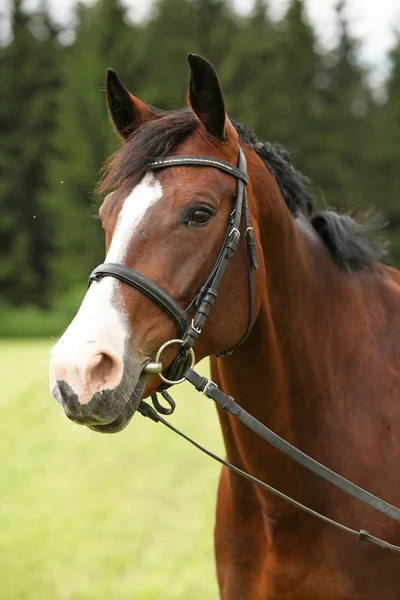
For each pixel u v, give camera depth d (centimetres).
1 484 915
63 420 276
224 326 270
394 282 350
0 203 4266
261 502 309
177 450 1062
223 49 3850
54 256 4038
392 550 287
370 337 320
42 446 1130
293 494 300
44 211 4200
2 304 4056
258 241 280
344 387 309
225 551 329
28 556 664
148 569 631
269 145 315
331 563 296
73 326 242
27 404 1452
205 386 264
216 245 263
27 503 828
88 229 3734
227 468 338
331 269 322
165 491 863
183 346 257
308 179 338
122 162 264
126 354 243
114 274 250
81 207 3784
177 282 255
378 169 3769
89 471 973
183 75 3753
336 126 3850
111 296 247
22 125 4491
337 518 296
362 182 3731
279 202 298
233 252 265
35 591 589
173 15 3922
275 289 296
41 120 4419
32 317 3553
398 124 3778
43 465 1012
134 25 4009
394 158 3725
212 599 568
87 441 1156
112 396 236
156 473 945
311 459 275
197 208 257
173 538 705
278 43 3997
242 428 301
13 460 1043
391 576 294
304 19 4053
